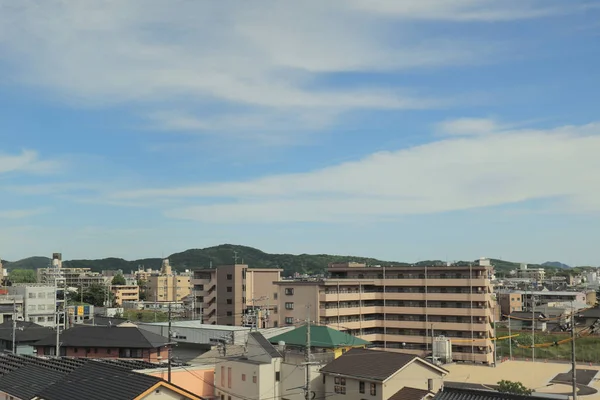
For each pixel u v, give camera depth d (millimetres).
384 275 104250
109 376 34562
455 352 95750
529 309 159750
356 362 47438
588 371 88812
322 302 95375
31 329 84125
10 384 40594
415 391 43406
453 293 97188
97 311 156125
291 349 57781
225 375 52375
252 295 120562
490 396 33031
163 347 71438
